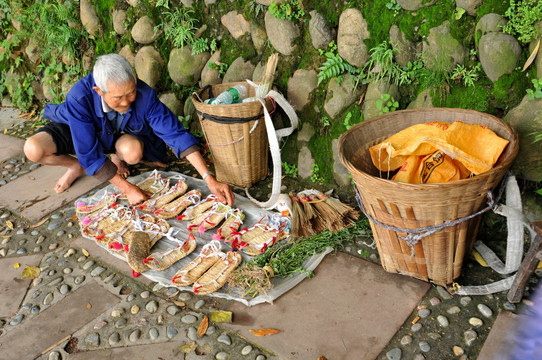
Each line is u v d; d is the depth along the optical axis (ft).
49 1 14.88
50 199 11.03
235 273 7.91
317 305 7.32
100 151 9.61
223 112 9.35
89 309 7.74
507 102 7.80
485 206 6.77
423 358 6.25
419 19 8.52
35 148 9.95
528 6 7.27
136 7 12.55
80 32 14.48
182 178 11.04
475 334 6.46
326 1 9.53
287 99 10.49
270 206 9.49
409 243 6.89
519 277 6.63
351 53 9.23
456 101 8.39
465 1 7.87
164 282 8.04
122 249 8.84
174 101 12.46
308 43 9.99
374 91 9.16
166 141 9.97
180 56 11.78
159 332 7.14
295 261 8.15
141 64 12.57
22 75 16.62
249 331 6.99
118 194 10.58
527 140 7.41
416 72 8.79
